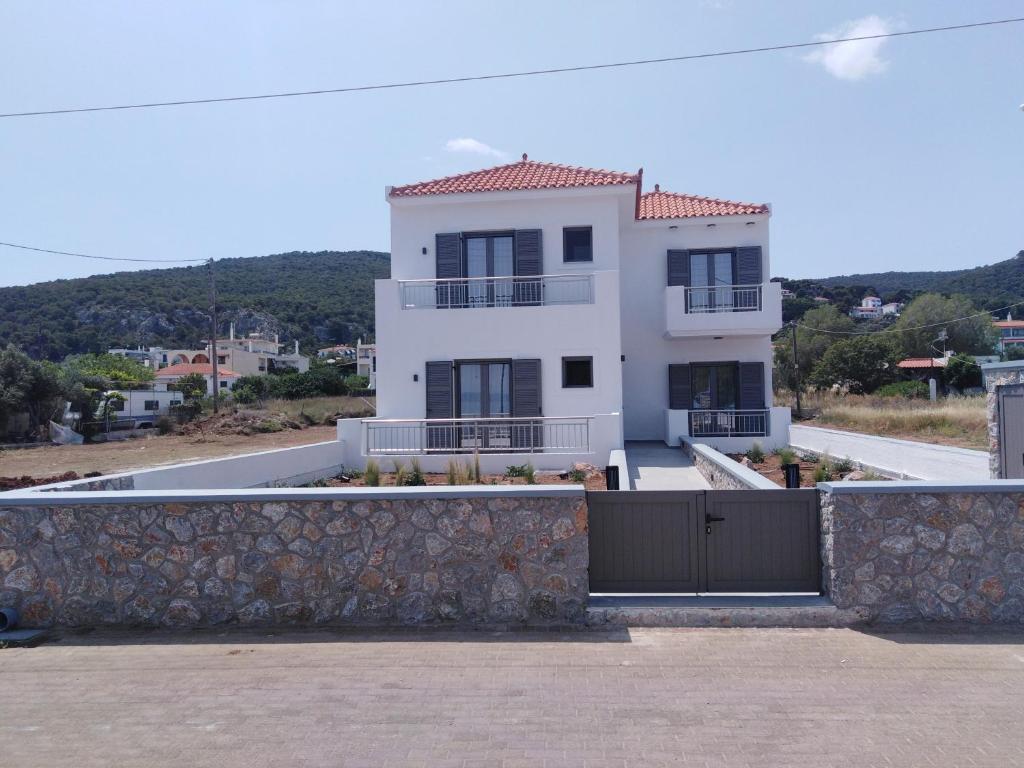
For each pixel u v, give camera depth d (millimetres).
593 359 17609
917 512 6227
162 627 6449
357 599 6402
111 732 4539
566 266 18891
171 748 4324
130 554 6520
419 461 16453
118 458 24266
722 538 6723
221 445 28922
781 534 6688
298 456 14812
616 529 6754
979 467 10555
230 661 5672
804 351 53000
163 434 35219
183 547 6504
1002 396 10016
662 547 6742
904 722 4465
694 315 20219
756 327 20031
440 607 6375
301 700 4938
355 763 4098
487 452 16766
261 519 6473
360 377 64375
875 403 36562
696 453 15883
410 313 18062
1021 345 66188
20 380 33531
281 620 6414
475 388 18062
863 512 6258
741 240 21281
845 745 4191
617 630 6191
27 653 5945
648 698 4859
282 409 42594
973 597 6148
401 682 5199
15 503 6574
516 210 19062
